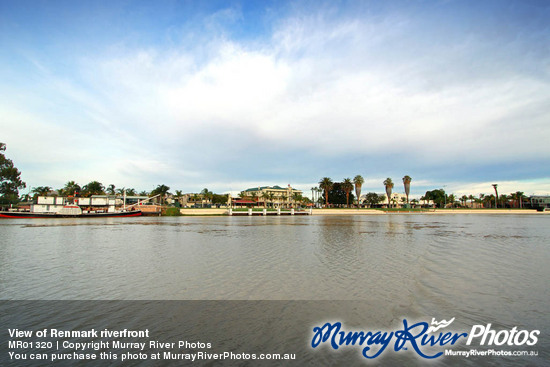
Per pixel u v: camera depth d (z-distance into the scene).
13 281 15.59
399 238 36.66
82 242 32.59
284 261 21.06
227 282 15.26
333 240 34.47
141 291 13.72
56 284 14.94
